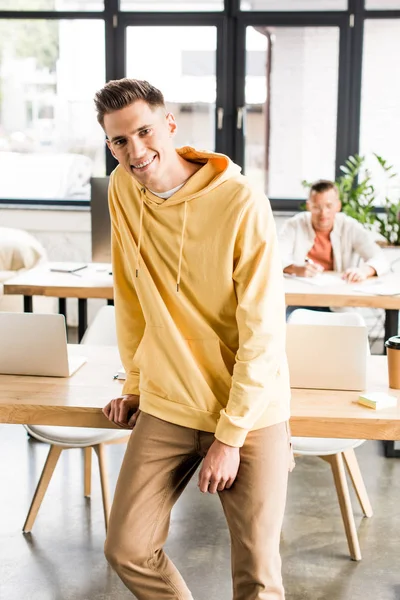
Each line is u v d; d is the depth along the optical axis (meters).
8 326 2.37
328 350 2.28
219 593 2.47
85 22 6.20
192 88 6.21
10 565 2.62
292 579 2.55
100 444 2.72
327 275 4.24
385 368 2.54
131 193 1.91
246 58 6.11
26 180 6.43
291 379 2.32
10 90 6.33
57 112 6.34
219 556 2.71
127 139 1.72
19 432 3.89
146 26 6.16
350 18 5.98
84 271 4.34
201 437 1.85
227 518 1.83
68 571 2.59
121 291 2.04
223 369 1.85
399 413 2.07
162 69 6.21
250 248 1.77
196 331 1.85
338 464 2.66
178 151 1.87
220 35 6.10
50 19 6.20
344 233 4.50
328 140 6.18
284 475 1.82
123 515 1.84
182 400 1.86
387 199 5.64
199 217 1.79
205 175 1.79
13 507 3.04
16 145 6.39
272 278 1.78
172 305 1.87
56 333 2.34
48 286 3.89
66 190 6.42
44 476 2.82
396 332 3.81
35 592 2.46
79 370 2.47
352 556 2.68
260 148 6.23
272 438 1.81
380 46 6.02
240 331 1.78
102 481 2.75
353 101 6.08
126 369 2.07
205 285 1.82
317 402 2.17
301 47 6.07
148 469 1.87
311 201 4.43
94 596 2.45
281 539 2.82
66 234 6.21
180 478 1.94
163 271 1.86
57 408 2.11
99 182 4.06
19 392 2.23
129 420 2.03
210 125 6.25
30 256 5.56
